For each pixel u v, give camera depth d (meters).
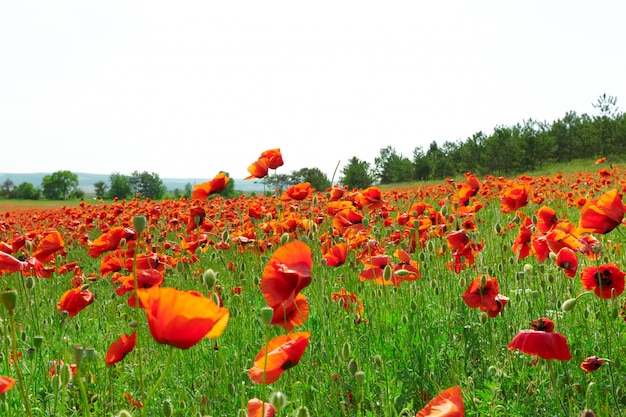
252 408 2.16
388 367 3.89
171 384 4.03
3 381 1.57
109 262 4.65
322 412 3.45
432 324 4.52
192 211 5.35
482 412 3.10
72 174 164.25
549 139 63.62
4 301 2.03
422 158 74.94
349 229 5.60
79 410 3.79
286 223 5.93
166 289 1.66
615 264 5.40
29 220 16.00
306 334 2.14
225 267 6.29
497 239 6.69
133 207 12.96
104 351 4.92
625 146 59.19
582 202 8.59
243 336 4.62
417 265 4.70
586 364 2.97
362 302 4.59
